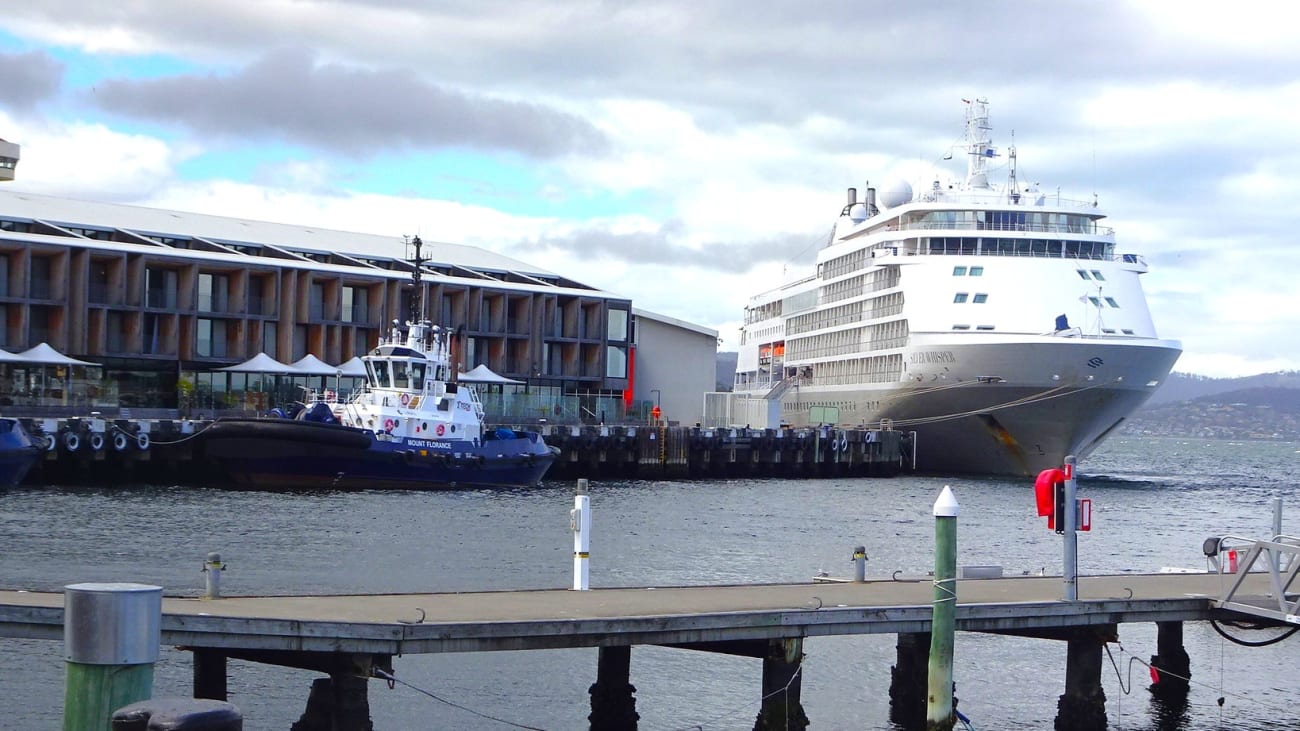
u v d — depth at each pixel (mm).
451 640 23344
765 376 142875
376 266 109438
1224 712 31688
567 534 56531
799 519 69125
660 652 34969
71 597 10781
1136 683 34094
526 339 111125
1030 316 98625
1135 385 96000
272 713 27641
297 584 40469
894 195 118875
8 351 87562
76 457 72688
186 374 94000
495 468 77188
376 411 73625
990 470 109312
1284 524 80500
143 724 9383
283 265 97625
